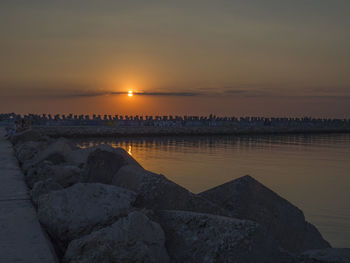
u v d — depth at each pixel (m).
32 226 5.10
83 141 46.69
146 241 4.51
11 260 3.99
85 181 7.17
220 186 7.95
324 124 85.62
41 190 6.67
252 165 28.06
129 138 54.62
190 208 6.27
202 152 36.28
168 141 50.66
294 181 21.72
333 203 15.69
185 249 4.62
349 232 11.15
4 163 12.10
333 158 35.00
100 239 4.29
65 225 4.91
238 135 69.12
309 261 5.39
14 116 55.31
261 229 4.40
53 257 4.11
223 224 4.59
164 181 6.17
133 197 5.56
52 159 11.70
